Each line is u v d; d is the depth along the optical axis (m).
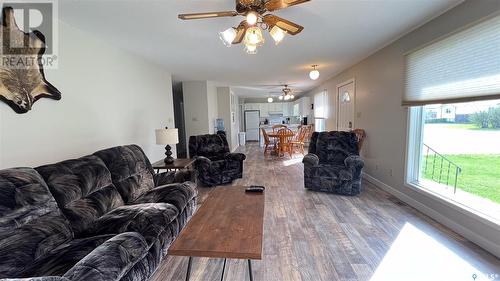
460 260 1.89
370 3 2.09
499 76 1.83
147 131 3.92
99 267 1.12
